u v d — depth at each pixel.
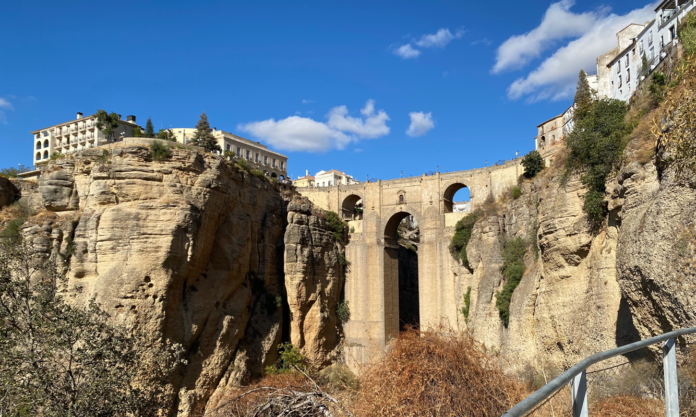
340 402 20.03
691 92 19.56
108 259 49.47
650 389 19.50
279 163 127.44
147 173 51.62
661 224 22.30
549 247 39.16
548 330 38.69
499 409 15.95
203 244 54.72
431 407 15.57
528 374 38.03
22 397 23.02
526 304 45.16
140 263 49.19
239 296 62.38
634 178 27.12
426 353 16.64
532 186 60.72
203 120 86.50
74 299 48.66
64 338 24.75
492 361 18.27
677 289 20.34
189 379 52.56
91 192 51.69
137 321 47.97
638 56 53.56
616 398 18.97
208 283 57.47
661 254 21.72
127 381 26.23
